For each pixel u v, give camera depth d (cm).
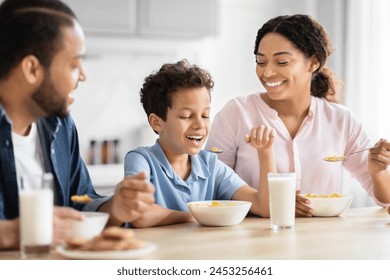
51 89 170
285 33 252
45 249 150
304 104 268
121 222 184
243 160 264
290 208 193
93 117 478
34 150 194
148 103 227
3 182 179
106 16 440
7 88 172
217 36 473
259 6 519
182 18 461
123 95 486
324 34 262
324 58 262
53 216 157
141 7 450
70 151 212
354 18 478
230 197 231
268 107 268
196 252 155
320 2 514
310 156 265
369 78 470
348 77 481
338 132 270
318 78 279
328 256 152
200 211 197
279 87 255
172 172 221
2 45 167
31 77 168
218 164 236
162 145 227
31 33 165
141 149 222
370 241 172
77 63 172
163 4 455
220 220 197
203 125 219
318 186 266
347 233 185
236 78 514
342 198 219
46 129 197
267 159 219
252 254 153
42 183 150
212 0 470
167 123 221
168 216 202
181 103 216
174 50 477
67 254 145
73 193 213
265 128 217
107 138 482
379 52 464
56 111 175
